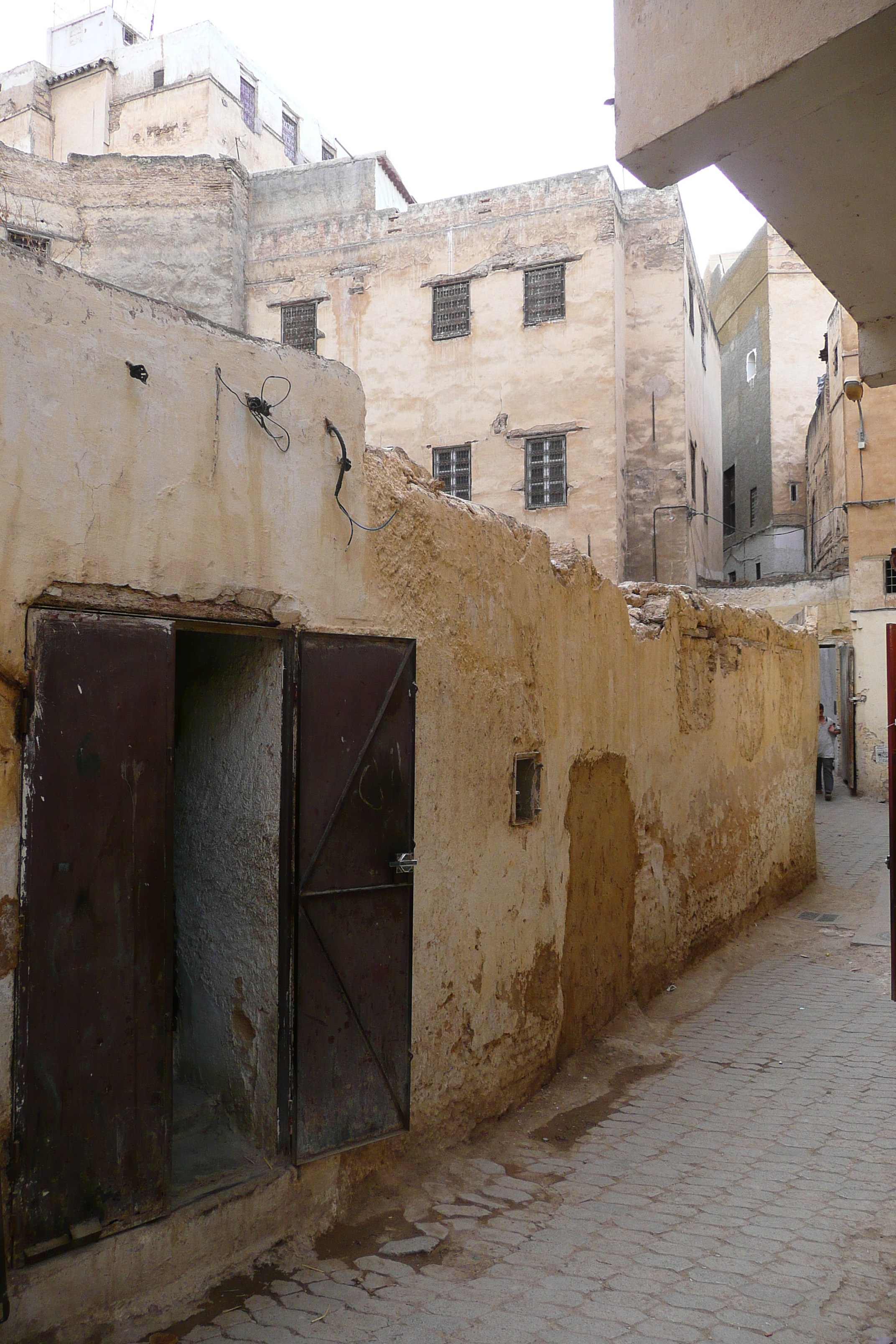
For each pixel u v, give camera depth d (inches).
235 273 811.4
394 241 789.9
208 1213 131.6
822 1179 168.2
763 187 144.5
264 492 141.7
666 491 776.3
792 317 1198.9
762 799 376.2
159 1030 125.0
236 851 152.8
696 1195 162.9
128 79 1059.3
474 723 186.2
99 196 809.5
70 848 115.9
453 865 179.0
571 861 228.4
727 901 338.0
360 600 158.4
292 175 831.1
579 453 739.4
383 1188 159.3
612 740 253.8
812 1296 131.0
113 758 120.7
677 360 779.4
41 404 114.0
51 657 114.7
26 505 112.3
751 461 1268.5
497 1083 192.5
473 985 185.2
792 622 837.2
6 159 776.9
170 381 128.7
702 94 126.9
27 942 111.3
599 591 247.6
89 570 118.8
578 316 742.5
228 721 154.8
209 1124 153.7
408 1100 163.9
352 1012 153.9
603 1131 190.4
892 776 201.6
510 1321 124.8
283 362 145.3
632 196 789.9
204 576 132.6
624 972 260.4
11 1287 109.2
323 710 150.3
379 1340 120.2
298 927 145.2
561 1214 155.9
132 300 124.6
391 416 786.2
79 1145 116.0
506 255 760.3
